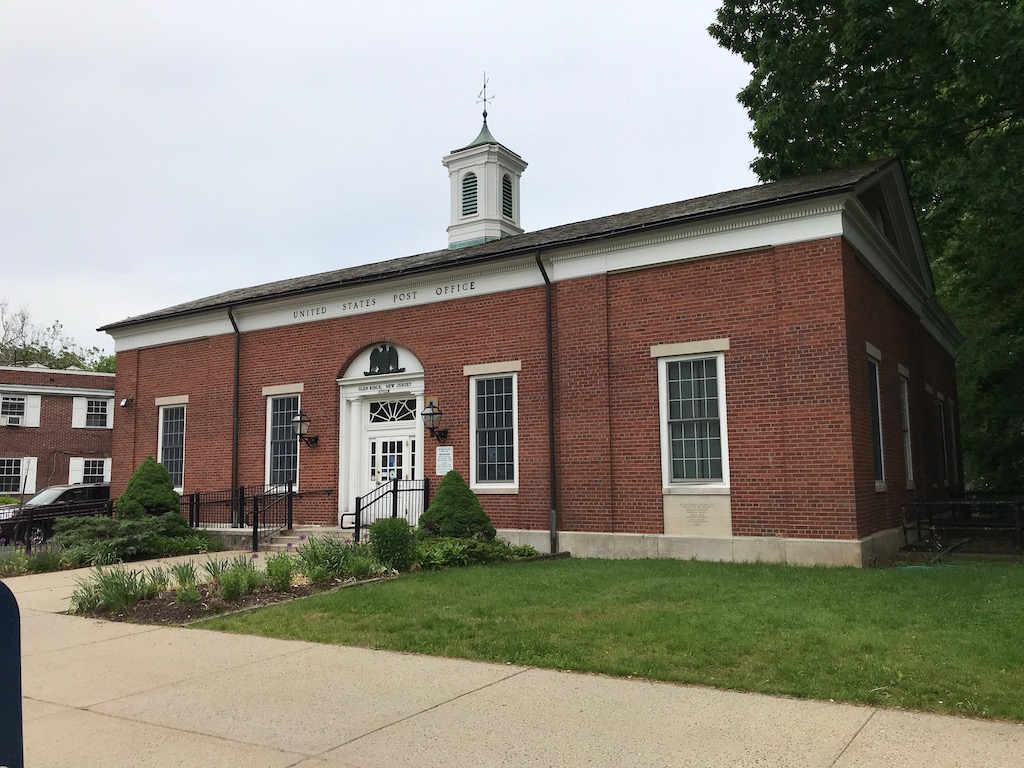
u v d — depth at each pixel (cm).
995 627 794
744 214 1416
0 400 3919
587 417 1575
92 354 7631
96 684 702
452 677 688
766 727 537
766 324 1405
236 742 541
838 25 1947
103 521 1706
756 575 1185
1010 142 1606
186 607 1038
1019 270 2098
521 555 1467
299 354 2036
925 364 2195
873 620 840
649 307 1530
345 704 620
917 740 505
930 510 1767
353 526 1888
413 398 1881
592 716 571
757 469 1393
